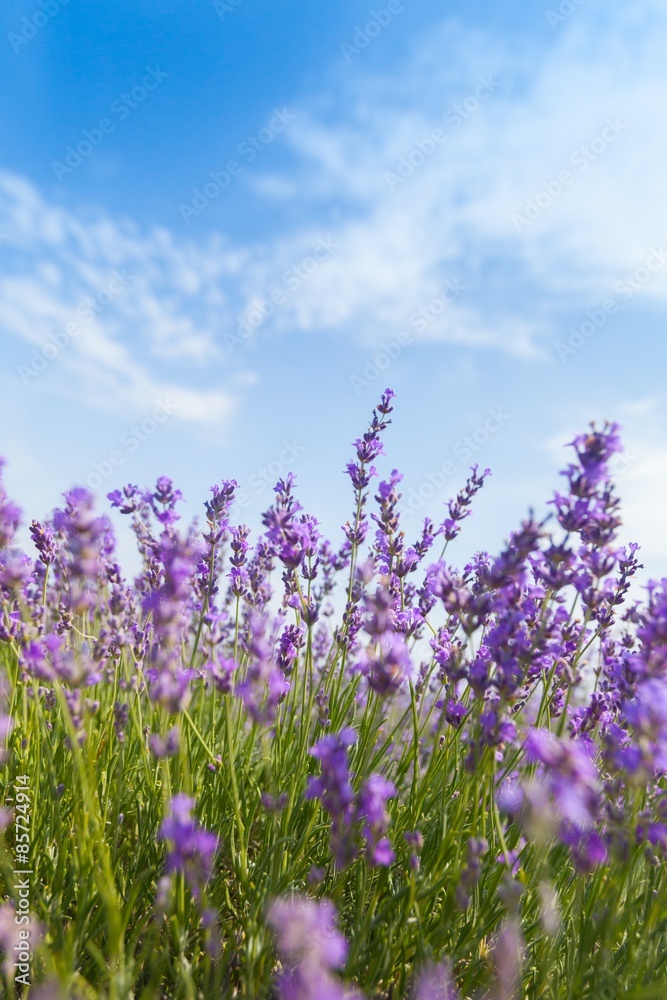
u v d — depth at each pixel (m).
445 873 2.77
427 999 2.40
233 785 2.91
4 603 3.13
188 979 2.43
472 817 3.03
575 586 2.90
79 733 2.61
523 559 2.88
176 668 2.91
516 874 2.77
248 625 3.94
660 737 2.05
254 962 2.59
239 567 4.15
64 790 3.31
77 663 2.81
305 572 3.91
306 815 3.52
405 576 3.88
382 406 4.21
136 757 3.78
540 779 2.71
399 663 2.68
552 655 3.12
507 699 2.72
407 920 2.65
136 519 3.76
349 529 4.08
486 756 2.75
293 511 3.39
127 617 3.70
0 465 3.19
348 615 3.94
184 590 2.65
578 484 2.79
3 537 3.11
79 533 2.69
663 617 2.53
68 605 3.76
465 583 3.47
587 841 2.44
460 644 3.35
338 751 2.37
